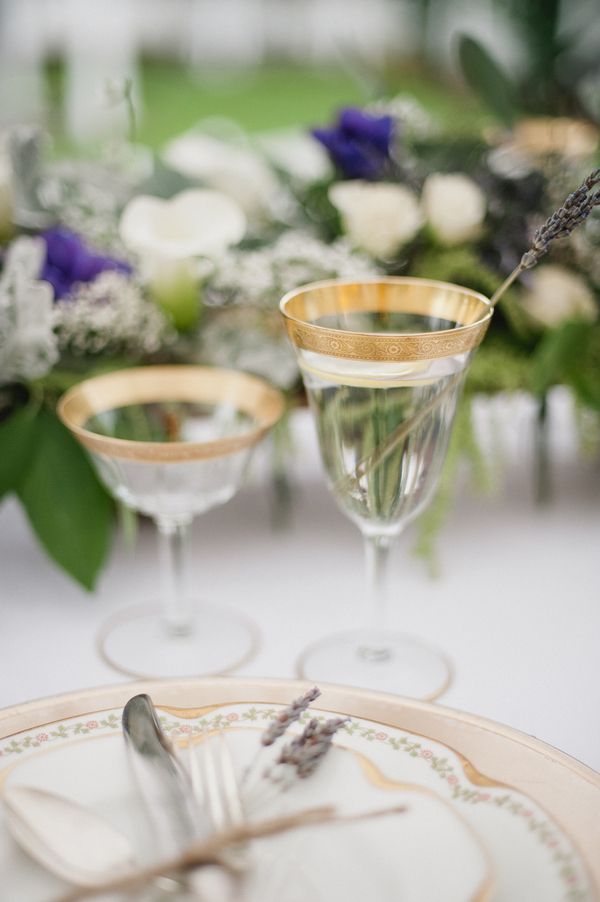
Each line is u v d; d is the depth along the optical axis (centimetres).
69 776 44
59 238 71
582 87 95
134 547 73
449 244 75
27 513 66
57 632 64
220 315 72
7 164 75
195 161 81
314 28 380
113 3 358
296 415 86
